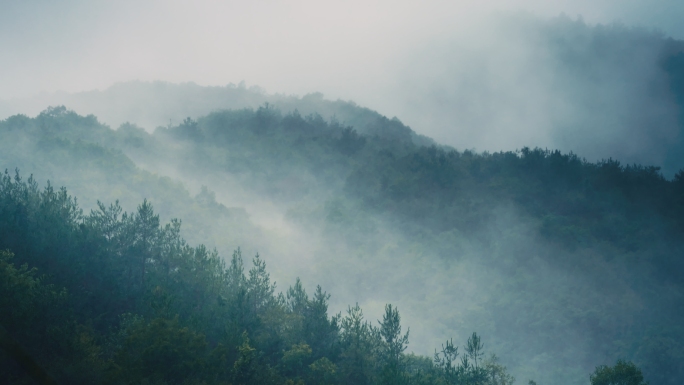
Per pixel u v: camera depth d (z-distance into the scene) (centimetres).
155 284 6384
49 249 6272
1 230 6197
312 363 5984
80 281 6138
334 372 5728
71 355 4409
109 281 6316
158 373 4259
